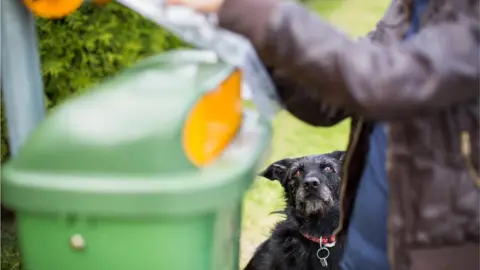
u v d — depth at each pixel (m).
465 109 1.41
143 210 1.23
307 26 1.29
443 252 1.47
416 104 1.28
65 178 1.24
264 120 1.70
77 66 3.47
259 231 3.69
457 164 1.42
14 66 1.67
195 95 1.34
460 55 1.28
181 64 1.60
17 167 1.28
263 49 1.32
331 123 1.90
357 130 1.79
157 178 1.24
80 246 1.33
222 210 1.38
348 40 1.31
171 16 1.38
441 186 1.43
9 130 1.72
